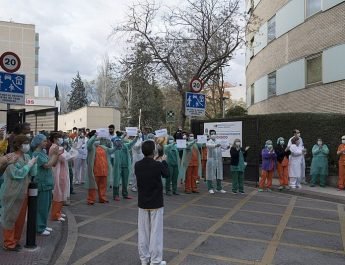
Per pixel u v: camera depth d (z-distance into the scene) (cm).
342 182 1512
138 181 645
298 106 2270
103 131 1173
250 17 2667
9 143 950
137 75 2298
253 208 1169
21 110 1323
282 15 2470
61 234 835
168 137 1419
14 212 677
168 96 3722
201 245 774
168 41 2277
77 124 4894
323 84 2030
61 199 923
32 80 7450
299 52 2258
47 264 635
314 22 2112
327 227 942
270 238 831
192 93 1485
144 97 2906
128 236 837
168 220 986
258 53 2941
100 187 1197
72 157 948
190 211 1102
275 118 1888
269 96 2697
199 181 1717
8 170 672
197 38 2275
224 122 1848
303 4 2214
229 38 2252
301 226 948
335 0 1945
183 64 2339
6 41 7294
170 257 700
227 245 775
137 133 1313
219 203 1240
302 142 1675
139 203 642
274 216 1061
